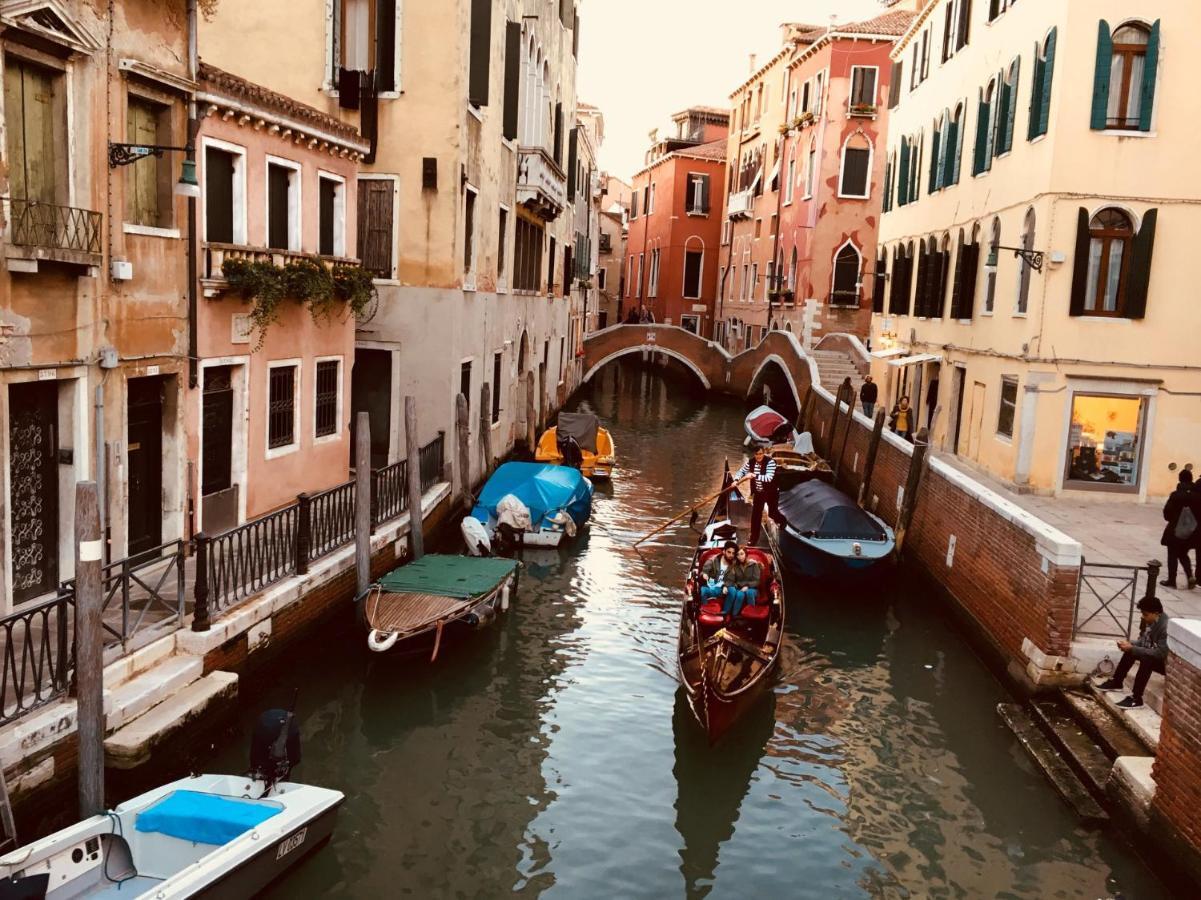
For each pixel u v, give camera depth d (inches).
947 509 540.1
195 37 391.5
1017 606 420.2
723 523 585.0
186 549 408.5
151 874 257.8
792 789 353.7
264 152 458.0
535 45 852.0
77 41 321.1
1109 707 359.6
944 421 808.3
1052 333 610.2
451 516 631.8
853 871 305.7
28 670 290.2
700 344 1648.6
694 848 315.3
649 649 478.3
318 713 385.7
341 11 615.2
